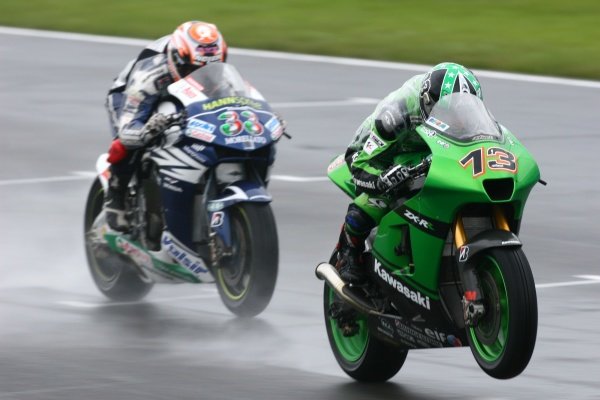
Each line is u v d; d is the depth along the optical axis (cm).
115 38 8212
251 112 3036
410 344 2391
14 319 3005
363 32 8219
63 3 9606
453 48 7656
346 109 6031
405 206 2331
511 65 7206
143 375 2516
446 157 2242
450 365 2631
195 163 3011
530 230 3991
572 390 2423
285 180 4712
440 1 9369
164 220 3075
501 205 2258
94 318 3028
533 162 2261
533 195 4494
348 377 2541
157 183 3105
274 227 2953
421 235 2298
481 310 2173
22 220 4131
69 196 4478
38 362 2608
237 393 2397
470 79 2345
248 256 2977
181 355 2680
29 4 9644
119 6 9375
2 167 4950
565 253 3691
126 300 3244
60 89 6588
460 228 2245
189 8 9175
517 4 9256
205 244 3075
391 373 2503
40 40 8175
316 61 7362
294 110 6000
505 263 2156
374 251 2422
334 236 3894
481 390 2433
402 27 8381
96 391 2391
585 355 2681
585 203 4372
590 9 9025
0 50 7806
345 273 2484
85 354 2680
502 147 2244
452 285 2309
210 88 3055
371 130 2416
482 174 2191
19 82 6775
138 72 3125
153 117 3022
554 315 3020
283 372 2561
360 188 2423
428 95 2338
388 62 7344
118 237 3192
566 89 6556
